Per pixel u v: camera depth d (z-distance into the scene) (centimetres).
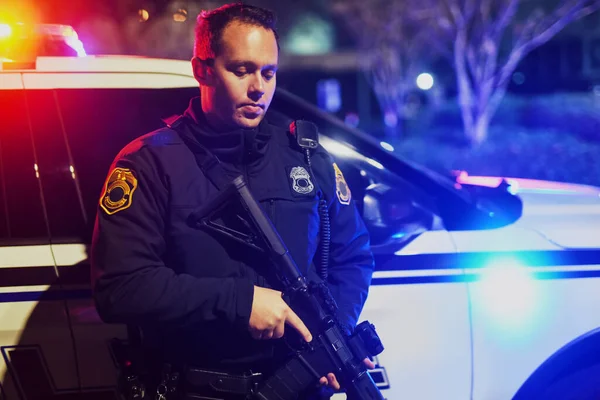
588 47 2342
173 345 179
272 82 174
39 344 213
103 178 221
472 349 230
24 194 216
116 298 164
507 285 230
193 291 166
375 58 1983
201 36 170
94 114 224
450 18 1684
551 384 237
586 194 295
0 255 212
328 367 177
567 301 232
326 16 2589
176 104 229
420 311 228
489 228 239
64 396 217
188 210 171
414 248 228
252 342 177
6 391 215
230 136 173
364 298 196
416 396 229
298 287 173
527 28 1669
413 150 1411
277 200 178
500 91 1634
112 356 214
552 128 1572
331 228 195
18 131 219
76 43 248
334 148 249
